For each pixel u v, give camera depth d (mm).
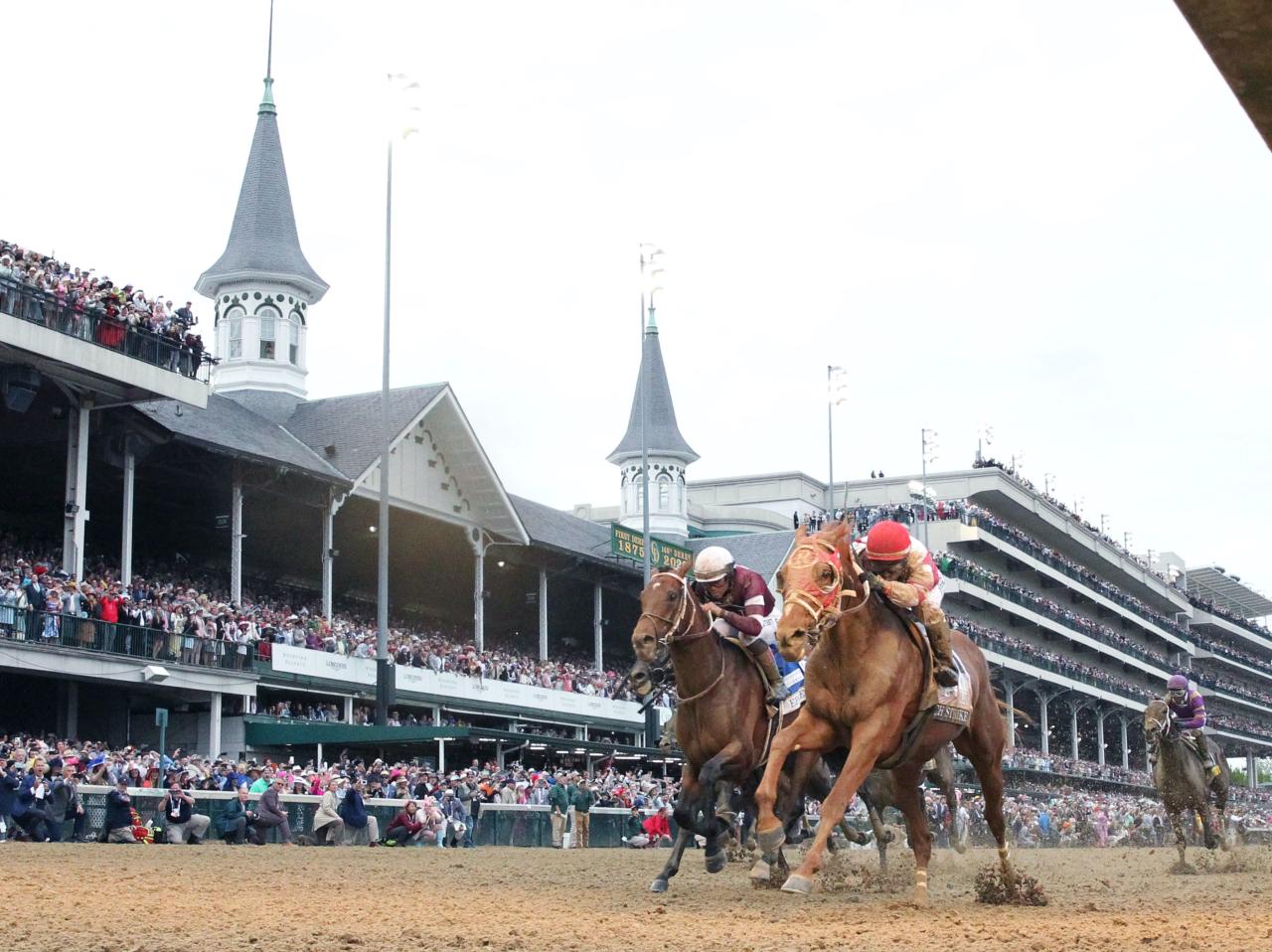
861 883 14070
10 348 28656
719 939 7285
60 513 42562
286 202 52625
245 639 34781
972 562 74812
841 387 55094
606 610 59719
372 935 7355
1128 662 91375
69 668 29391
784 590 9234
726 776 11406
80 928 7535
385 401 36719
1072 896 12188
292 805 25516
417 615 57062
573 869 16672
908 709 9781
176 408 36062
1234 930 8055
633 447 76812
